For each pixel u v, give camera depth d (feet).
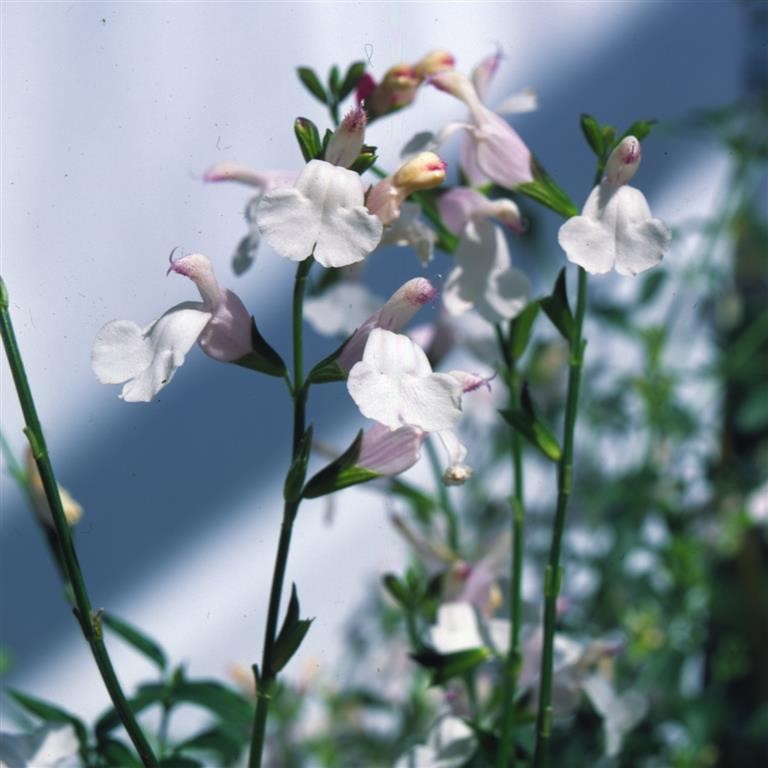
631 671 2.05
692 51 2.41
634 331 2.20
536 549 2.21
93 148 1.93
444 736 1.45
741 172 2.26
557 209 1.39
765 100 2.23
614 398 2.28
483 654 1.42
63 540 1.20
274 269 2.16
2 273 1.94
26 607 2.30
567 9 2.30
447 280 1.42
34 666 2.31
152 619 2.33
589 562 2.17
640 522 2.18
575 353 1.32
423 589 1.53
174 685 1.42
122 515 2.26
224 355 1.24
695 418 2.24
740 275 2.47
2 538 2.29
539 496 2.30
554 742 1.81
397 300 1.23
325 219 1.20
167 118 1.91
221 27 1.89
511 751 1.43
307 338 2.20
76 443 2.19
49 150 1.93
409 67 1.42
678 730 2.31
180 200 1.91
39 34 1.89
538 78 2.30
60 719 1.38
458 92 1.40
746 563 2.36
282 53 1.90
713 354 2.56
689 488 2.31
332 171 1.20
